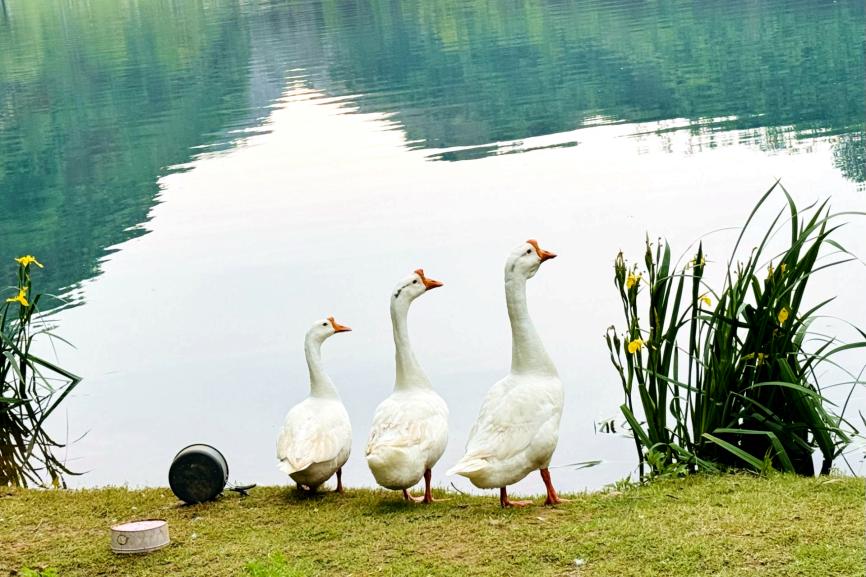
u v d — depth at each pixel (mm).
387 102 25938
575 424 8719
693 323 7242
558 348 10359
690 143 18766
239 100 28531
